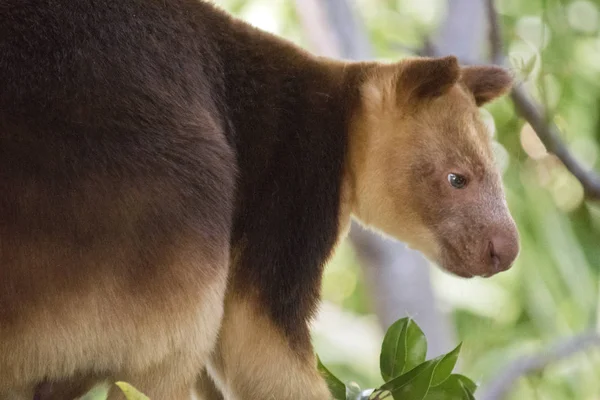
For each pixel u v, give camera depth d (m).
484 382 16.81
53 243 7.45
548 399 18.95
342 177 9.74
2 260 7.33
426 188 9.74
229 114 8.99
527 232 19.36
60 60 7.80
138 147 7.86
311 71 9.73
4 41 7.71
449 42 15.62
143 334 7.79
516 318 19.92
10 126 7.48
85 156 7.64
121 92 7.94
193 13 9.02
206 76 8.79
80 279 7.55
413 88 9.66
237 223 9.02
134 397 6.34
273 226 9.10
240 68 9.23
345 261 21.80
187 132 8.16
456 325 19.88
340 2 15.75
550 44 19.91
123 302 7.70
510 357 18.67
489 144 9.97
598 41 20.61
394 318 16.38
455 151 9.72
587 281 19.36
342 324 20.44
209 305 8.00
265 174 9.14
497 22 13.62
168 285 7.81
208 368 9.53
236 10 20.09
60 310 7.52
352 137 9.81
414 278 16.55
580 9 20.61
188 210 7.94
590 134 20.44
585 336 15.32
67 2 8.05
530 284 19.47
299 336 9.15
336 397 8.80
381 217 9.95
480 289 20.00
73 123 7.68
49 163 7.51
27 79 7.64
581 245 20.50
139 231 7.73
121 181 7.72
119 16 8.22
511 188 19.14
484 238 9.62
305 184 9.29
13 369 7.55
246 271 9.02
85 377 7.99
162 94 8.16
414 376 7.83
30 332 7.46
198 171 8.09
